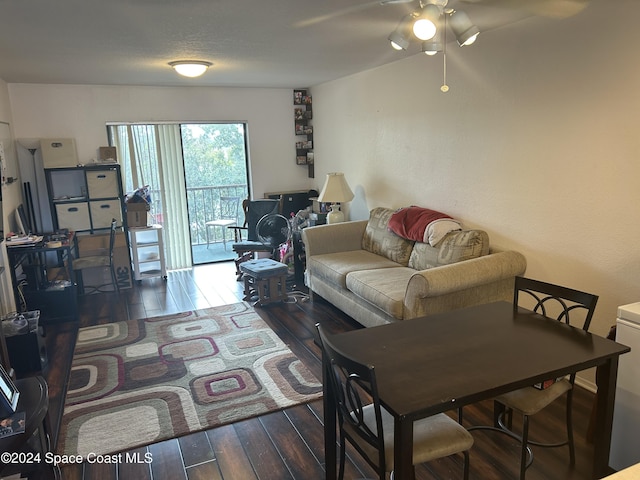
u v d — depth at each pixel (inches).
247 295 184.7
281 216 214.8
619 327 83.0
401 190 179.8
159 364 130.8
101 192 200.5
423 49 98.8
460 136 145.6
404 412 55.9
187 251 238.2
